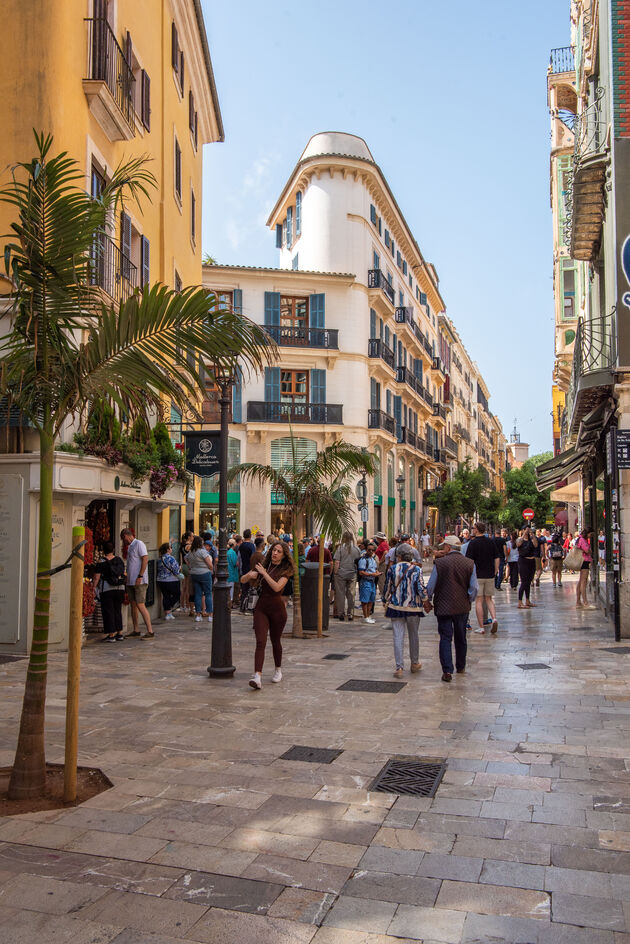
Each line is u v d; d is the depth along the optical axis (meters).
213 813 4.99
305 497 13.94
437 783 5.52
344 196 36.44
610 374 12.34
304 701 8.20
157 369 5.43
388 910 3.71
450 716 7.49
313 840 4.54
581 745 6.43
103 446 11.75
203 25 20.41
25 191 5.45
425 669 10.11
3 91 11.17
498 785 5.47
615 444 12.32
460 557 9.55
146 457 13.22
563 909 3.70
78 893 3.90
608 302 13.70
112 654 11.38
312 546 15.49
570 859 4.25
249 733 6.92
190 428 18.22
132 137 13.79
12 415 10.68
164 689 8.83
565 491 30.36
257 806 5.11
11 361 5.50
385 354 38.72
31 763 5.35
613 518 13.47
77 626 5.31
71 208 5.39
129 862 4.26
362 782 5.57
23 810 5.07
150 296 5.45
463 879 4.02
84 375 5.39
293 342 34.66
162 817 4.92
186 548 17.12
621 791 5.33
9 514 11.14
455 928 3.54
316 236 36.66
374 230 38.41
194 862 4.25
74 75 11.70
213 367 6.11
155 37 16.89
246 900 3.82
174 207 18.75
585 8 17.69
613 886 3.92
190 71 21.34
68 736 5.23
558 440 50.16
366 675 9.71
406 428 43.31
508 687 8.83
